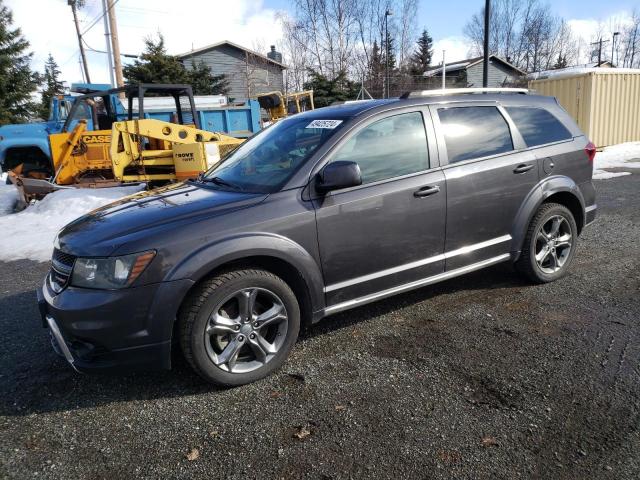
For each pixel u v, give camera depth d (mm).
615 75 14906
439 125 3930
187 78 35062
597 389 2893
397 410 2795
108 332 2793
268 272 3166
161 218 3096
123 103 13195
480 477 2270
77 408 2998
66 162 10594
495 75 48312
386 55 36500
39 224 8383
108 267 2818
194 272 2895
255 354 3199
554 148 4527
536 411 2721
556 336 3564
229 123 14188
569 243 4672
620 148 15234
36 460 2531
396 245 3650
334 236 3379
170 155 10484
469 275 4934
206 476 2363
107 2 21125
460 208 3920
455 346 3504
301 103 18484
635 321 3732
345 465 2385
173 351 3680
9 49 32562
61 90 61469
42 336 4051
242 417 2818
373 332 3795
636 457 2346
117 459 2518
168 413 2898
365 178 3541
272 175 3510
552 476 2256
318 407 2869
